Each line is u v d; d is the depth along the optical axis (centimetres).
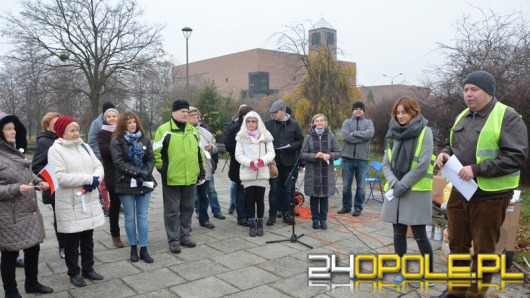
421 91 1127
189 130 480
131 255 436
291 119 598
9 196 315
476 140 308
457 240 335
